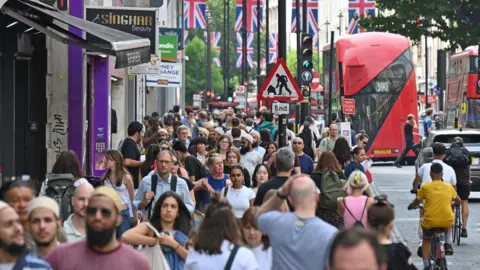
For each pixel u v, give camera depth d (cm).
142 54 3644
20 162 4406
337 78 9775
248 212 2092
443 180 3747
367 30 11462
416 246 4169
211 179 3391
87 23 3809
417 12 11119
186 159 3719
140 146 5012
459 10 11188
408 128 9250
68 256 1558
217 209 1834
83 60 4706
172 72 7975
